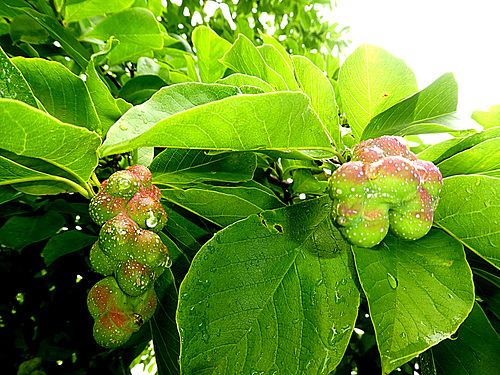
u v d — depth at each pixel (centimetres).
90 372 36
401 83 19
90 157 15
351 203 13
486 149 16
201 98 15
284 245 16
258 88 17
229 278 15
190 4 42
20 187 17
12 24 25
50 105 18
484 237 14
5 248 34
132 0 26
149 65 31
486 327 18
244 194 20
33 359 33
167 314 20
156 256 16
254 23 49
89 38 28
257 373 14
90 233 30
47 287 35
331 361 14
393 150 14
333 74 41
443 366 18
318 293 15
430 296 14
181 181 21
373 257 15
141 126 14
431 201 14
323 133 16
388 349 13
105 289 17
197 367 13
